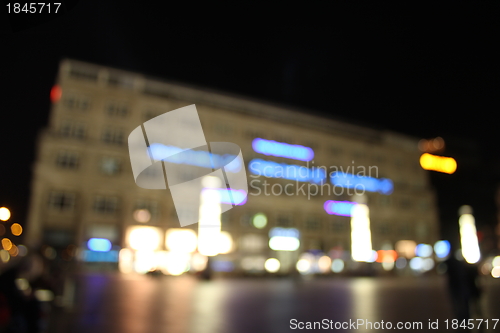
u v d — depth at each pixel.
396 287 21.48
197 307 10.39
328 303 11.77
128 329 6.84
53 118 44.03
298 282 28.41
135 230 43.84
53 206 41.47
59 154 43.06
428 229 64.62
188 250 44.91
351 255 54.91
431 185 68.50
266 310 9.89
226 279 33.91
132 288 17.62
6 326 4.80
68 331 6.60
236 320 8.10
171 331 6.71
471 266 6.45
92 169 43.84
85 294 13.33
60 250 39.38
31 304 5.26
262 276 41.00
